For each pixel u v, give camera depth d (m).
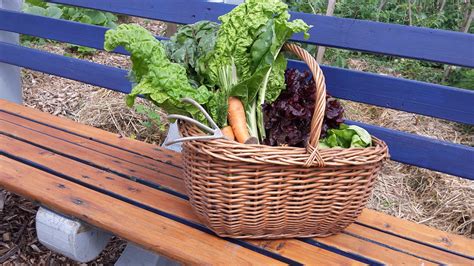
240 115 1.02
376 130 1.50
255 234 1.02
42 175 1.28
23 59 2.19
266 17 1.07
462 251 1.07
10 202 2.00
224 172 0.92
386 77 1.46
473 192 2.07
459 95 1.37
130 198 1.19
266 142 1.03
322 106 0.90
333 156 0.91
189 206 1.17
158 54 1.01
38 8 3.37
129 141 1.57
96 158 1.42
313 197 0.95
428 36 1.37
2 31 2.28
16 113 1.76
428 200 2.09
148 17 1.86
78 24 2.03
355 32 1.47
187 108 1.01
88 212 1.10
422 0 4.21
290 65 1.60
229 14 1.10
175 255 0.98
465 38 1.32
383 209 2.01
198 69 1.12
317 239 1.06
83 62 2.06
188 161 0.98
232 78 1.06
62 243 1.14
